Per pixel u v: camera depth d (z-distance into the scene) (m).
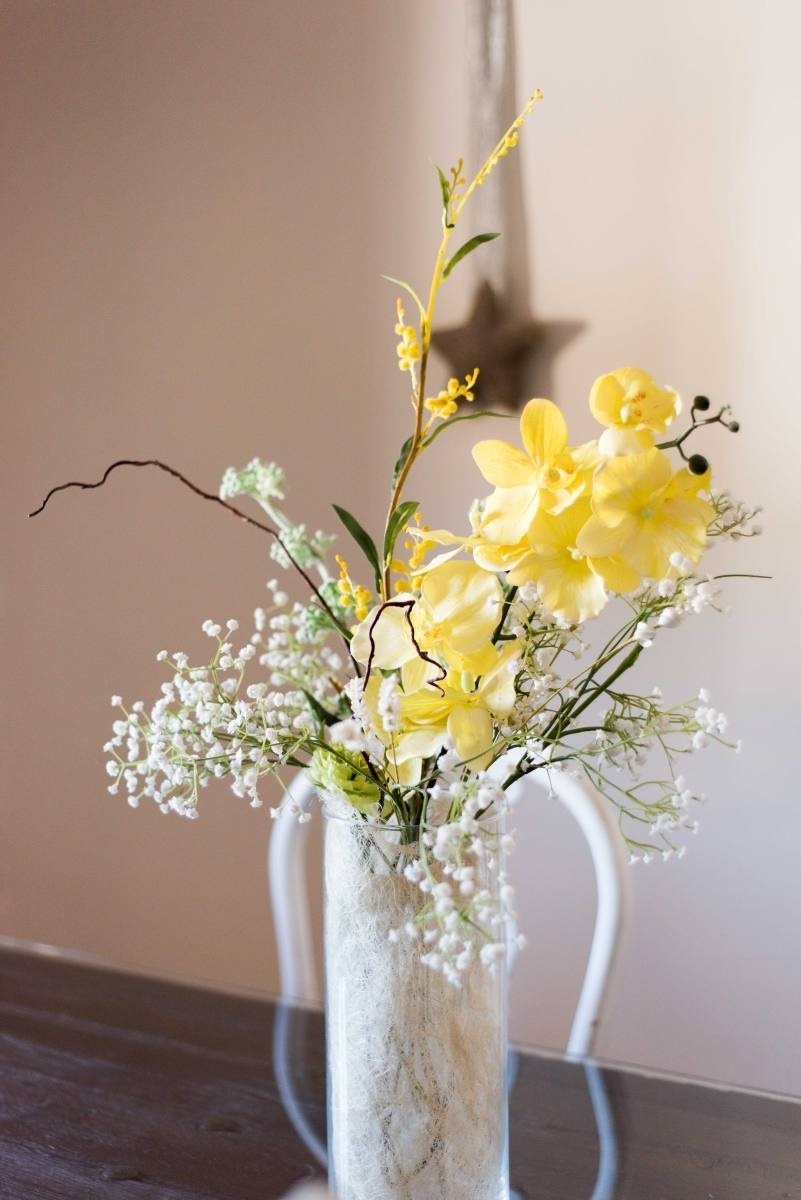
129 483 2.48
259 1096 1.32
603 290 2.05
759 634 1.99
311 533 2.31
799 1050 2.03
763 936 2.04
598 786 1.09
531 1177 1.19
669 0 1.96
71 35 2.45
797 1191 1.16
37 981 1.58
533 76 2.06
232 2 2.29
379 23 2.17
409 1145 1.06
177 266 2.39
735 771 2.02
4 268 2.57
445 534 1.03
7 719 2.66
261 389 2.34
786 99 1.91
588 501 1.02
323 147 2.24
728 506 1.06
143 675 2.51
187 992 1.54
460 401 2.15
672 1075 1.34
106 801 2.57
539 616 1.06
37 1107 1.31
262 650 2.36
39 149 2.51
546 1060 1.38
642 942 2.12
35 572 2.60
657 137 1.99
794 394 1.95
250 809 2.42
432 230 2.16
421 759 1.05
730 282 1.97
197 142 2.35
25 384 2.57
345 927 1.07
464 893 1.00
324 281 2.26
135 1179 1.20
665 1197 1.16
